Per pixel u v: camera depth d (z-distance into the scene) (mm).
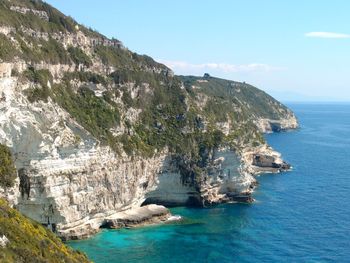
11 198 95125
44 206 102688
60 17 141000
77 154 108438
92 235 110562
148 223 121250
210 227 119250
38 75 108688
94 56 143500
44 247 63781
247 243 107125
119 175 120875
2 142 98062
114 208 119562
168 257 97812
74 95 126000
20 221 67812
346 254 100000
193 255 99312
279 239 110062
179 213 132500
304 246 105125
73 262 66062
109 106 131250
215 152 144125
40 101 105062
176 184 139250
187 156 139875
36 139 100375
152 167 133875
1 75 96500
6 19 114000
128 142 127812
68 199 105875
